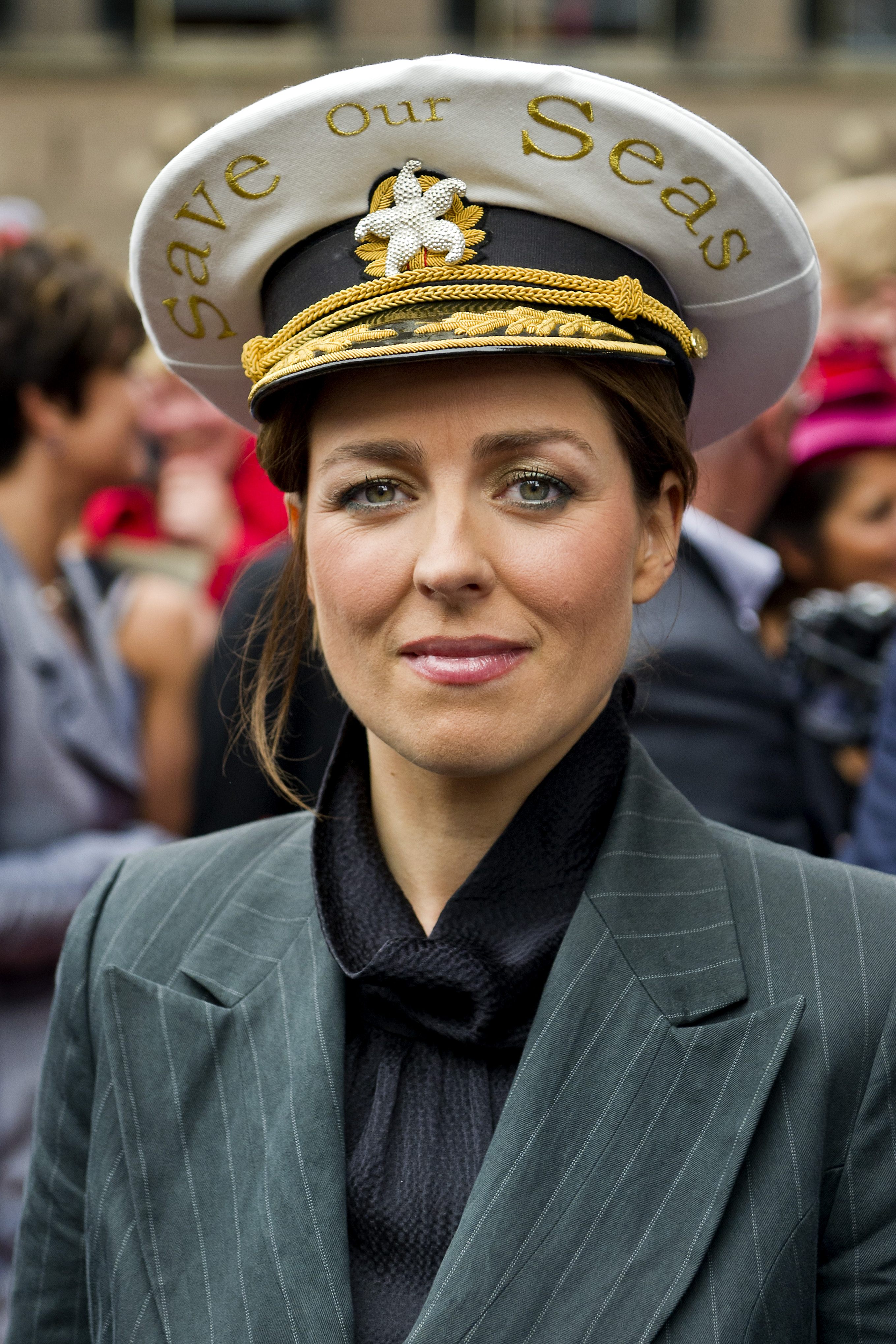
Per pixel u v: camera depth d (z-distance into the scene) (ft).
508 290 4.13
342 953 4.39
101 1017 4.81
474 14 41.16
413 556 3.99
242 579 8.41
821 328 9.91
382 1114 4.25
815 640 9.33
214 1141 4.43
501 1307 3.89
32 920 7.67
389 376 4.00
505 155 4.16
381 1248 4.12
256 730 4.84
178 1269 4.29
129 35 41.57
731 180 4.19
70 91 41.75
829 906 4.42
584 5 41.04
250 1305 4.12
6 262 8.52
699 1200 3.97
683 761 6.88
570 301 4.15
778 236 4.35
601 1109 4.12
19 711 7.98
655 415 4.24
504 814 4.39
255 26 41.65
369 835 4.53
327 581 4.14
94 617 9.09
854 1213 4.10
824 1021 4.18
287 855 4.96
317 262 4.38
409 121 4.13
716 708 6.97
